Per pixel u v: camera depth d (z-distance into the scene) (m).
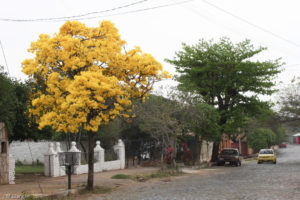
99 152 27.05
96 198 14.66
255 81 37.25
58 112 15.62
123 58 16.58
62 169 23.38
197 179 21.97
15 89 21.97
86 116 15.41
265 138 74.50
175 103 29.88
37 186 17.92
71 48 15.59
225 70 36.88
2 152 18.81
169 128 29.16
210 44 38.53
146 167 31.81
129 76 17.09
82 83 14.38
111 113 15.84
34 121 22.16
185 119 30.77
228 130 37.56
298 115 42.47
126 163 31.56
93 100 14.45
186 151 40.62
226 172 27.53
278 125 47.09
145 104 27.02
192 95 31.97
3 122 18.89
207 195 14.11
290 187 15.91
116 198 14.43
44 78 16.16
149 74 16.86
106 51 15.85
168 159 32.78
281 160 50.09
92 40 16.31
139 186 18.81
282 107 42.75
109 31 16.66
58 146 23.83
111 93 14.85
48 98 15.55
